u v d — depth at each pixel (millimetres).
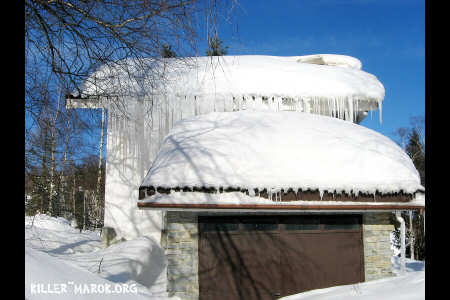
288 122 8555
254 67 11539
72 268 4375
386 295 4770
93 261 7555
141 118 10188
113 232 10344
